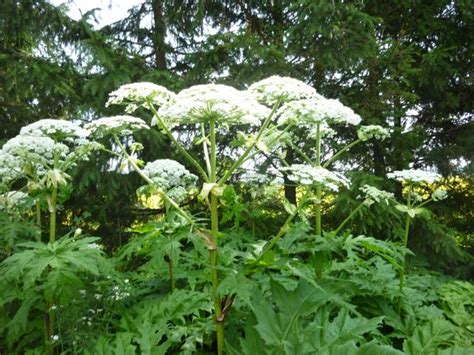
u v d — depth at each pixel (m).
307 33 6.56
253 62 6.79
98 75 6.68
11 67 6.57
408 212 3.94
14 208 3.85
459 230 8.62
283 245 2.93
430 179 3.89
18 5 6.57
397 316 3.84
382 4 7.86
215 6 8.23
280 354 2.36
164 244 2.53
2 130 7.39
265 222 7.18
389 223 6.84
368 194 3.95
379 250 3.15
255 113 2.46
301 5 6.46
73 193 7.15
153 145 6.96
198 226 2.76
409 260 7.02
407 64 6.95
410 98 7.10
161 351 2.62
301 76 7.15
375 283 3.85
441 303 4.70
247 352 2.47
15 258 2.72
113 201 7.29
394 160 7.32
